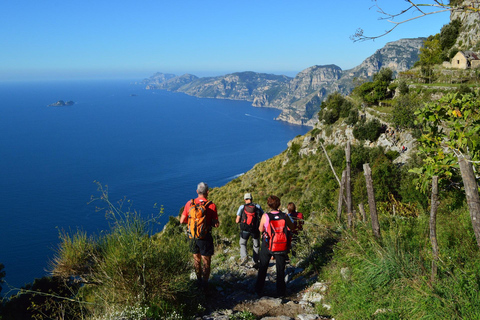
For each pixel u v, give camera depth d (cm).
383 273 519
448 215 687
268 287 719
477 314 356
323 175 4819
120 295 496
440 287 423
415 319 411
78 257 526
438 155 580
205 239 615
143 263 490
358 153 4478
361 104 5841
